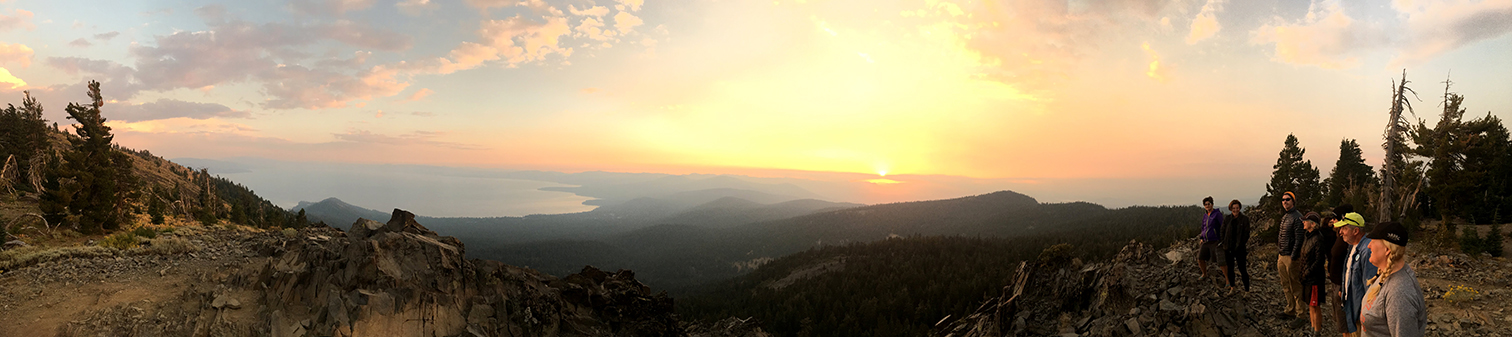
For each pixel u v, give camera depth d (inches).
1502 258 668.7
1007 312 1060.5
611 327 967.0
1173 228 4217.5
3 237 863.1
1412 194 1176.2
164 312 569.0
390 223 824.3
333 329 585.3
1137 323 677.3
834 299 4800.7
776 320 4338.1
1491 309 496.4
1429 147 1240.8
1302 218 522.6
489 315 747.4
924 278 5000.0
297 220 3425.2
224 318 563.2
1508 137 1310.3
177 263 736.3
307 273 645.3
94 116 1831.9
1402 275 243.1
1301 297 529.7
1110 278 834.8
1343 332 406.9
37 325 518.9
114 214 1278.3
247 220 2861.7
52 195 1160.2
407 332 644.7
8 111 2849.4
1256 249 836.6
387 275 671.8
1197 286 691.4
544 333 807.1
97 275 657.6
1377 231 257.9
